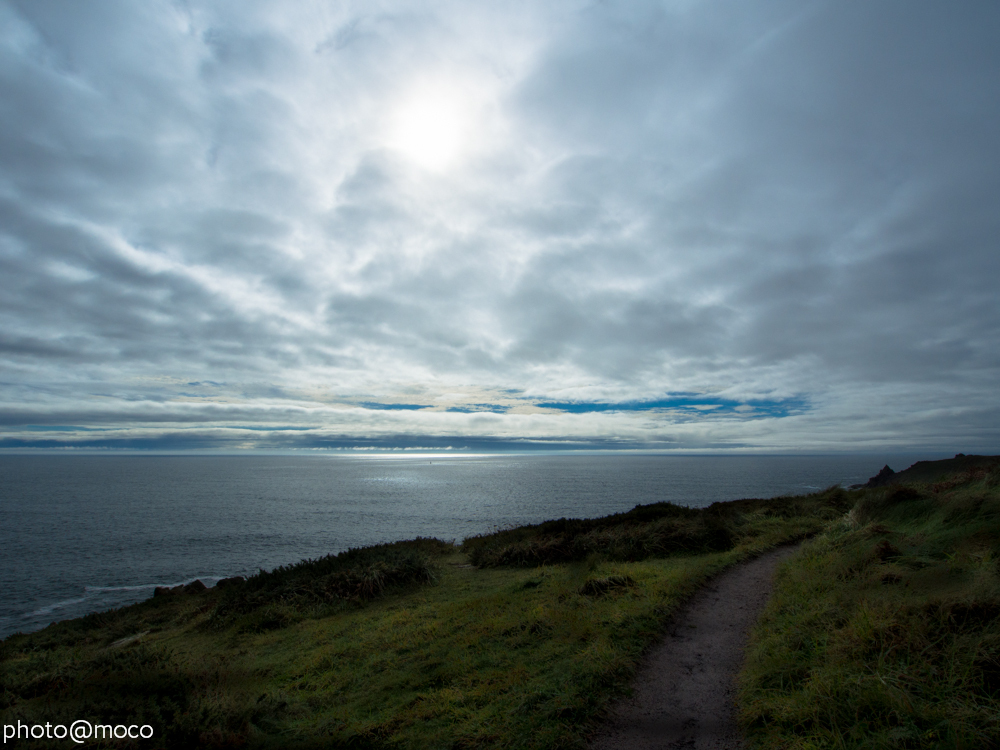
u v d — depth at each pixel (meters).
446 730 5.53
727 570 11.71
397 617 11.08
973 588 6.00
